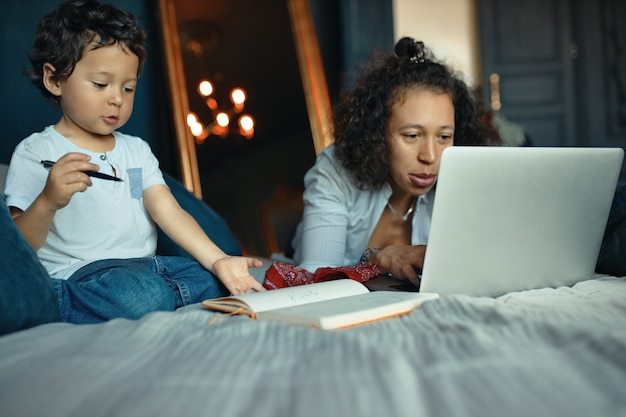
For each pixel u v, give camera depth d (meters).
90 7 1.31
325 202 1.68
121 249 1.37
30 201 1.28
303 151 3.59
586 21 5.20
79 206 1.32
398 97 1.53
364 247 1.76
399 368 0.64
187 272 1.35
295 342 0.78
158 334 0.84
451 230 1.05
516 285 1.18
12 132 2.76
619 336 0.68
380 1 4.41
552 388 0.56
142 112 3.18
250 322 0.89
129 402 0.58
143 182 1.45
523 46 5.27
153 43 3.26
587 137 5.22
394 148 1.55
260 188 3.39
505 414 0.51
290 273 1.38
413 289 1.30
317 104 3.68
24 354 0.76
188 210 1.82
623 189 1.51
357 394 0.57
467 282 1.11
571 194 1.16
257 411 0.54
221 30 3.46
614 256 1.37
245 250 3.27
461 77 1.72
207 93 3.35
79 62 1.29
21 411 0.59
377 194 1.67
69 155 1.13
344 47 4.35
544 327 0.76
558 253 1.20
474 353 0.68
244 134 3.41
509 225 1.10
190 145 3.23
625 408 0.50
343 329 0.90
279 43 3.66
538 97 5.27
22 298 0.96
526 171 1.08
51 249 1.30
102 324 0.93
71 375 0.66
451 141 1.56
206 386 0.61
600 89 5.19
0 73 2.73
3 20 2.74
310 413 0.53
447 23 5.40
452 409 0.52
